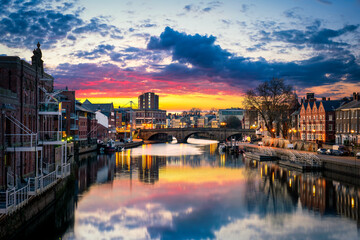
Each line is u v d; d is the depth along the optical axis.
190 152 114.75
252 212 37.91
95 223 33.97
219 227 33.19
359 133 79.00
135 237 30.58
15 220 26.92
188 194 46.12
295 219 35.47
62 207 39.41
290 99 103.75
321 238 30.47
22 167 35.88
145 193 46.59
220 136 170.62
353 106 81.94
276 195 45.62
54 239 29.84
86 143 109.06
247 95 103.19
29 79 39.44
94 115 119.88
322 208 39.38
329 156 71.12
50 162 48.28
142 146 150.62
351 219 35.47
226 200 43.12
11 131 33.38
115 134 165.12
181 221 34.88
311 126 104.88
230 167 73.94
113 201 42.16
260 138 155.25
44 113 42.62
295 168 70.12
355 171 53.03
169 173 64.75
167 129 187.12
